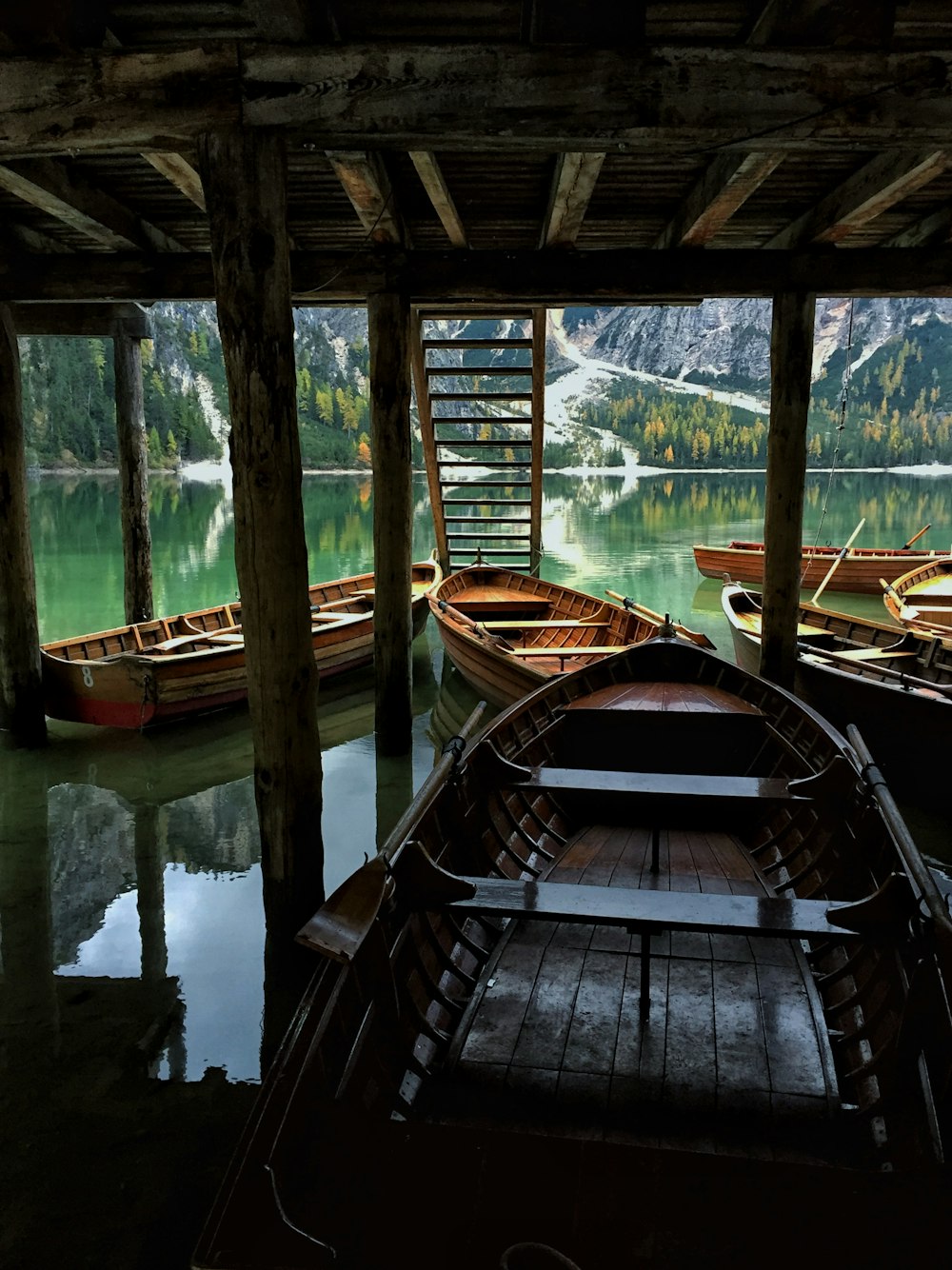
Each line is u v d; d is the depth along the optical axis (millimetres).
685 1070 3057
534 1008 3395
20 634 8125
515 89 3980
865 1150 2742
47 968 4793
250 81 3951
